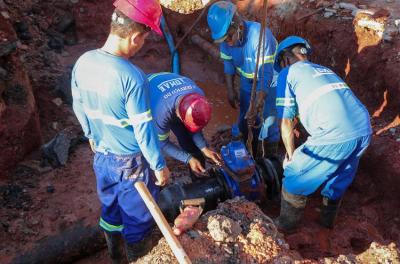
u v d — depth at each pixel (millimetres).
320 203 4754
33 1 7414
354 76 5840
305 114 3727
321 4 6387
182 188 4246
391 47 5520
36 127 5438
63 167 5316
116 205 3541
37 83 6309
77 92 3168
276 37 6770
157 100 3900
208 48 7391
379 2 6277
